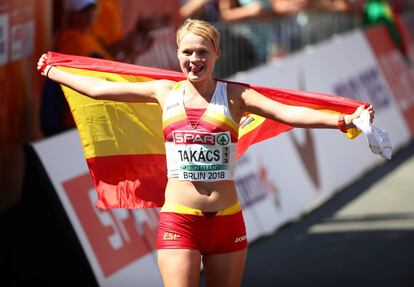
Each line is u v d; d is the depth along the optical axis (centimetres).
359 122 887
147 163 1110
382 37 2748
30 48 1566
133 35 1839
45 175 1306
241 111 972
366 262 1593
